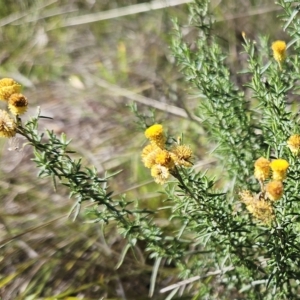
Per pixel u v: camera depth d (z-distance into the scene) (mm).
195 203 2146
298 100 3252
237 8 4562
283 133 2158
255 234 2361
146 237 2422
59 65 4668
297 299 2369
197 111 3393
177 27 2725
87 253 3137
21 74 4684
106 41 4863
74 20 4941
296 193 2059
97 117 4020
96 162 3553
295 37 2279
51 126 4027
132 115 3918
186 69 2848
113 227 3195
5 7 5230
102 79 4410
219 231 2209
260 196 1853
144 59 4473
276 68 2395
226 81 2551
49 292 3010
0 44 4965
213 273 2502
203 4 2691
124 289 2971
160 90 3734
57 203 3412
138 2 4949
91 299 2939
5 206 3486
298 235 2082
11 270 3117
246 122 2506
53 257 3111
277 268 2107
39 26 5066
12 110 1950
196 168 3264
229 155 2533
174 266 3055
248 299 2482
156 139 1954
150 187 3355
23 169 3734
